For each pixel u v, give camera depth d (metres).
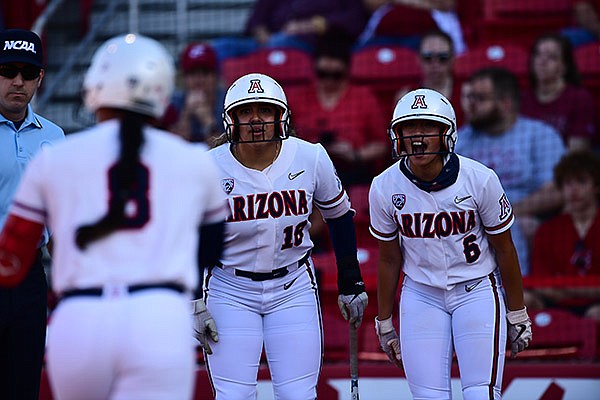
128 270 10.93
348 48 31.08
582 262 26.97
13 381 16.81
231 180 16.05
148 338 10.71
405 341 16.61
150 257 11.02
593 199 26.94
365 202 29.03
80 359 10.77
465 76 31.59
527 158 28.84
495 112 29.06
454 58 31.66
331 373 23.95
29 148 17.20
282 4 35.06
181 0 37.19
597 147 31.05
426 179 16.16
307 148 16.41
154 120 11.86
